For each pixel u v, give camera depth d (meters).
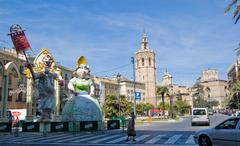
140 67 145.75
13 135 28.09
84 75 33.47
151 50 146.00
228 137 13.63
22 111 49.31
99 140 21.20
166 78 162.88
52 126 29.36
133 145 17.61
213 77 187.12
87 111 31.97
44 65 37.78
